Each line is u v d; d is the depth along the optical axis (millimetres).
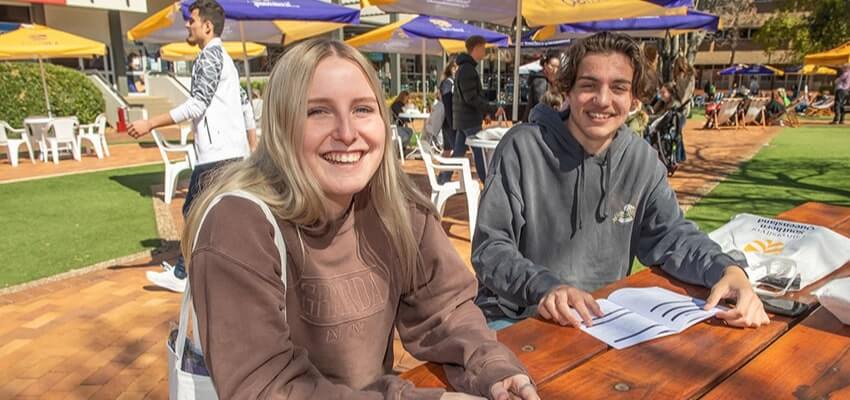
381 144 1289
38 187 8547
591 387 1210
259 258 1099
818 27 34812
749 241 2061
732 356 1350
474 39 7164
